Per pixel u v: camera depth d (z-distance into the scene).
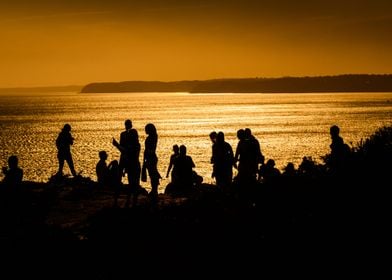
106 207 21.14
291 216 14.40
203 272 13.09
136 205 23.20
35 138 156.62
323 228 13.48
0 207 20.27
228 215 15.48
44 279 13.53
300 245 13.20
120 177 23.59
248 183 20.27
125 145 23.36
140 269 13.58
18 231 17.36
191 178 27.70
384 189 14.30
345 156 16.00
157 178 23.97
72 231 17.70
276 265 12.82
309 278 12.36
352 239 13.05
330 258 12.66
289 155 112.94
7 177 22.09
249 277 12.72
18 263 14.09
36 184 30.08
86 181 31.53
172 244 14.36
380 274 12.02
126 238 15.65
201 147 130.62
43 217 20.25
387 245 12.73
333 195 14.58
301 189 15.34
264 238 13.82
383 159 15.32
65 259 14.40
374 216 13.59
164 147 130.38
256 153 24.67
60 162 32.19
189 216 16.31
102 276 13.55
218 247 13.76
